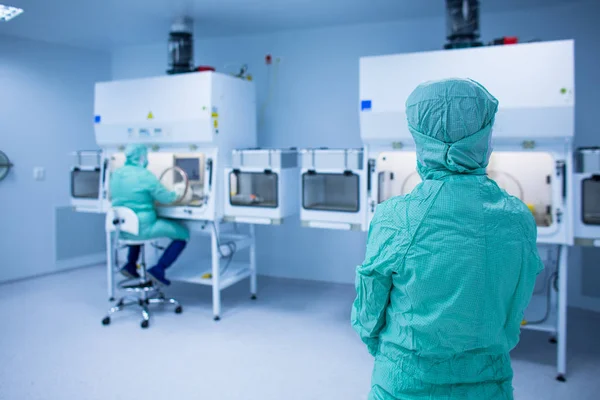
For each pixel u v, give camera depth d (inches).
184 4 129.6
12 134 165.3
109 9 133.9
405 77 99.7
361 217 109.3
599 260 130.0
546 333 120.0
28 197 171.2
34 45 170.7
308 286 163.0
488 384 40.1
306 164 122.1
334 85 156.1
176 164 140.3
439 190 39.7
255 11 136.3
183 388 92.3
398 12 137.4
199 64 175.9
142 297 137.1
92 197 150.7
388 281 42.3
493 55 93.0
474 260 37.9
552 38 130.5
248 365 102.3
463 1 105.1
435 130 40.9
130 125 136.4
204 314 134.5
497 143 95.8
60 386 93.0
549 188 98.7
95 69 192.2
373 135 104.0
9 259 166.4
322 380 95.4
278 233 169.6
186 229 137.4
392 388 41.4
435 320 38.6
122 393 90.4
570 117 88.9
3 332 120.8
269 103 165.9
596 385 93.1
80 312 136.6
